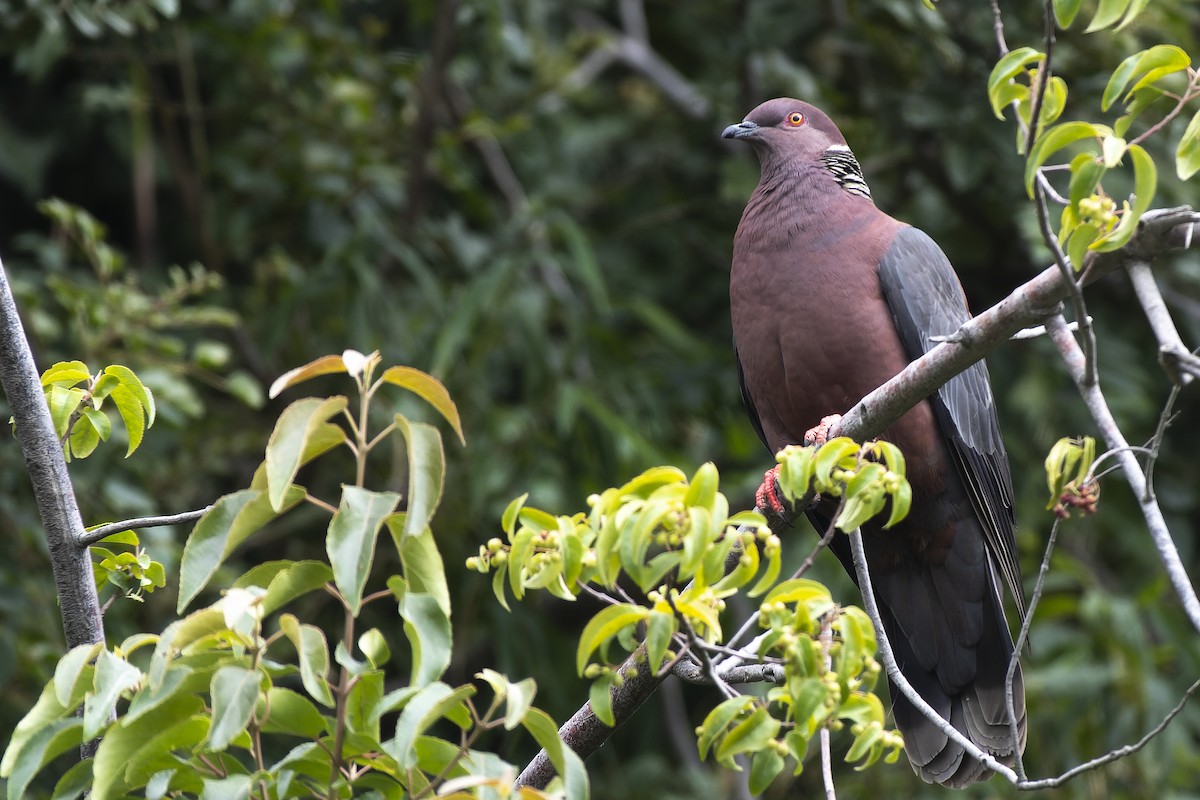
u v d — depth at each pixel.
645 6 14.77
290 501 4.17
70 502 5.40
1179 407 12.18
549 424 11.71
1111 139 4.35
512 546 4.38
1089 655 11.02
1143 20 10.88
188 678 4.09
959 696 8.02
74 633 5.37
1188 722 10.88
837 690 4.14
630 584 12.10
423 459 4.05
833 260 7.84
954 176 10.84
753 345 8.09
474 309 10.94
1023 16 11.25
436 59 12.12
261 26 11.90
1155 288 4.80
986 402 8.23
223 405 11.97
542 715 4.00
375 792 4.38
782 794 11.38
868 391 7.80
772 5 12.11
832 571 10.95
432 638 4.04
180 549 9.66
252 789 4.13
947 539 7.91
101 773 4.11
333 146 12.48
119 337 10.12
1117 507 11.70
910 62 11.74
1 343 5.35
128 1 10.96
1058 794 10.84
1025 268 12.16
